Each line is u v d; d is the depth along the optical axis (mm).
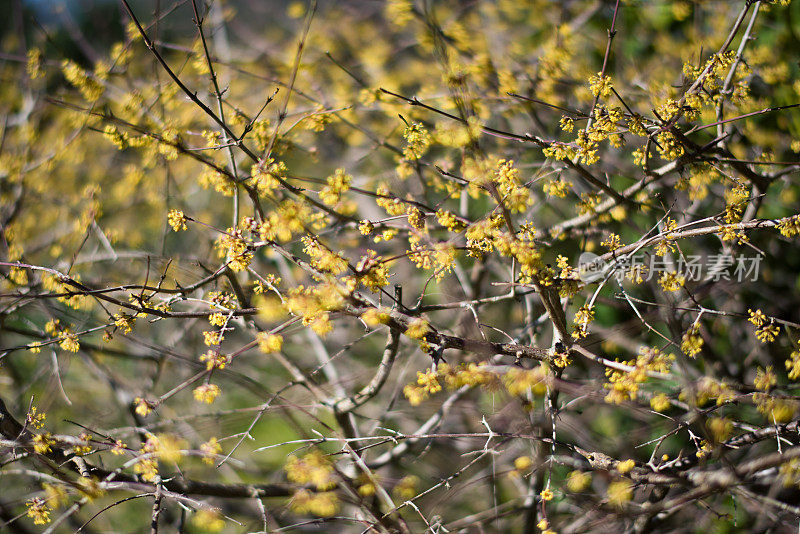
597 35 4977
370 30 5281
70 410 4871
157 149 3377
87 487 2871
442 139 3002
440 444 4438
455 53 3975
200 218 4547
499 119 4613
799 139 3922
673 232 2867
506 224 2561
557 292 2920
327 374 4418
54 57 5484
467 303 3039
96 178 4906
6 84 5012
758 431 2928
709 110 3535
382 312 2580
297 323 3594
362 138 4602
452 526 3549
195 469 4480
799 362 2602
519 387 2705
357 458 2914
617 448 4102
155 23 4020
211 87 4121
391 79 4484
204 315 2750
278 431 5855
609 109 2832
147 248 5008
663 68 4312
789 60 4195
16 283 3664
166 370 4977
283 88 4273
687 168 3436
